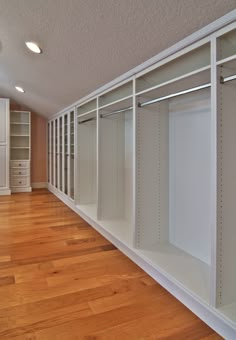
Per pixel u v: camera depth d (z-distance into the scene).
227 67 1.40
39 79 3.50
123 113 3.27
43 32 2.18
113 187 3.26
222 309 1.39
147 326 1.44
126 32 1.76
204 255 2.04
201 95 2.04
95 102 3.44
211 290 1.43
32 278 1.96
